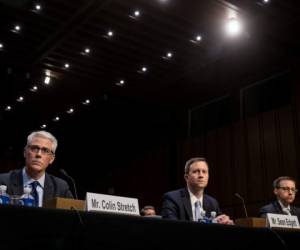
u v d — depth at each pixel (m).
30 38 8.90
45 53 9.40
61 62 9.74
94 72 10.12
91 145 14.40
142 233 1.92
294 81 9.55
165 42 8.91
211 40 8.81
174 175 12.02
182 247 2.00
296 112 9.38
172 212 3.62
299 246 2.36
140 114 12.65
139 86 10.81
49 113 12.48
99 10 7.90
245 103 10.69
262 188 9.70
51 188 3.08
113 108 12.18
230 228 2.18
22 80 10.41
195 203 3.76
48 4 7.81
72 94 11.26
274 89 10.15
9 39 8.86
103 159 14.41
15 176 3.06
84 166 14.73
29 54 9.48
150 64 9.78
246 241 2.21
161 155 12.48
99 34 8.66
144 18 8.11
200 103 11.68
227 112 11.12
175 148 12.17
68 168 14.57
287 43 8.91
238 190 10.20
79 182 14.69
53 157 3.15
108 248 1.83
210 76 10.38
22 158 13.35
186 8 7.78
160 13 7.99
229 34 8.52
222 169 10.70
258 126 10.15
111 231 1.85
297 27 8.27
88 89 10.93
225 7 7.71
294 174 9.12
